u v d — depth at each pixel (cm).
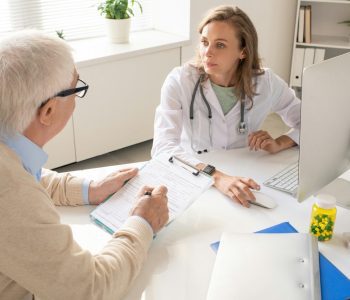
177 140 170
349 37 379
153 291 98
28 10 291
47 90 88
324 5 389
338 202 131
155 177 135
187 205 124
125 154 326
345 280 98
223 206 130
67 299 89
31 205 84
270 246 106
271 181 144
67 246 89
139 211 112
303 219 124
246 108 180
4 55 86
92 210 128
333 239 115
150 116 326
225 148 186
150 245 112
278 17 382
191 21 323
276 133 358
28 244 84
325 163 122
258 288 93
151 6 346
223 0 338
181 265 106
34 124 92
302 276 96
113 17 305
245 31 164
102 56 280
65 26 311
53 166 291
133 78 304
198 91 177
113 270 96
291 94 193
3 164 85
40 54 87
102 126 303
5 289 94
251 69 174
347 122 122
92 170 148
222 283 95
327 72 111
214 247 111
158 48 305
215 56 163
